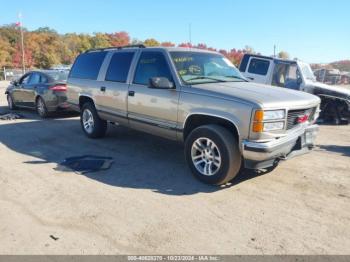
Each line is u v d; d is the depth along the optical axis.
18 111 11.96
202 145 4.64
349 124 10.28
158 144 6.85
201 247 3.12
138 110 5.66
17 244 3.18
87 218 3.67
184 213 3.78
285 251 3.06
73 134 7.85
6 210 3.86
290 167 5.37
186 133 5.00
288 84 10.62
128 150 6.41
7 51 67.94
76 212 3.81
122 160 5.76
